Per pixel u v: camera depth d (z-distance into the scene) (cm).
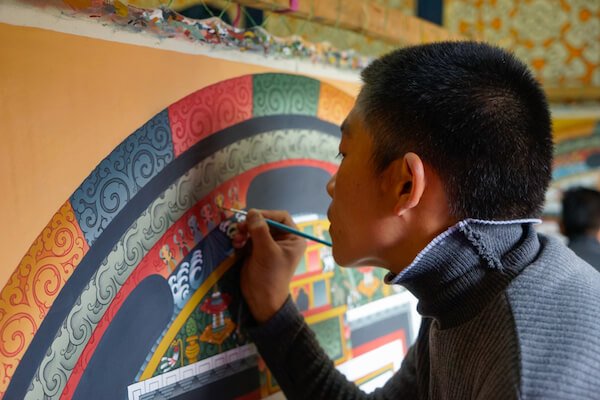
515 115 59
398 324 121
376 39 112
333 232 72
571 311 53
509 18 205
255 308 85
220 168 81
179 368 74
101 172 63
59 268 58
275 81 91
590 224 160
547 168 63
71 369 60
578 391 47
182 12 76
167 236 72
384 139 63
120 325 66
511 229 62
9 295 54
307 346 87
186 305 75
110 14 63
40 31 57
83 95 61
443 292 62
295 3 86
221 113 80
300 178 97
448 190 60
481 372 55
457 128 58
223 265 82
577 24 204
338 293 105
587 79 207
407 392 86
